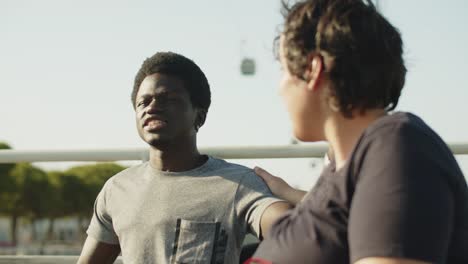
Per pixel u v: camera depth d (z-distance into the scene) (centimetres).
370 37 131
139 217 229
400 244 108
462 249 119
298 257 128
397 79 136
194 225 222
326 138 137
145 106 235
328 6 134
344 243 124
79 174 5447
